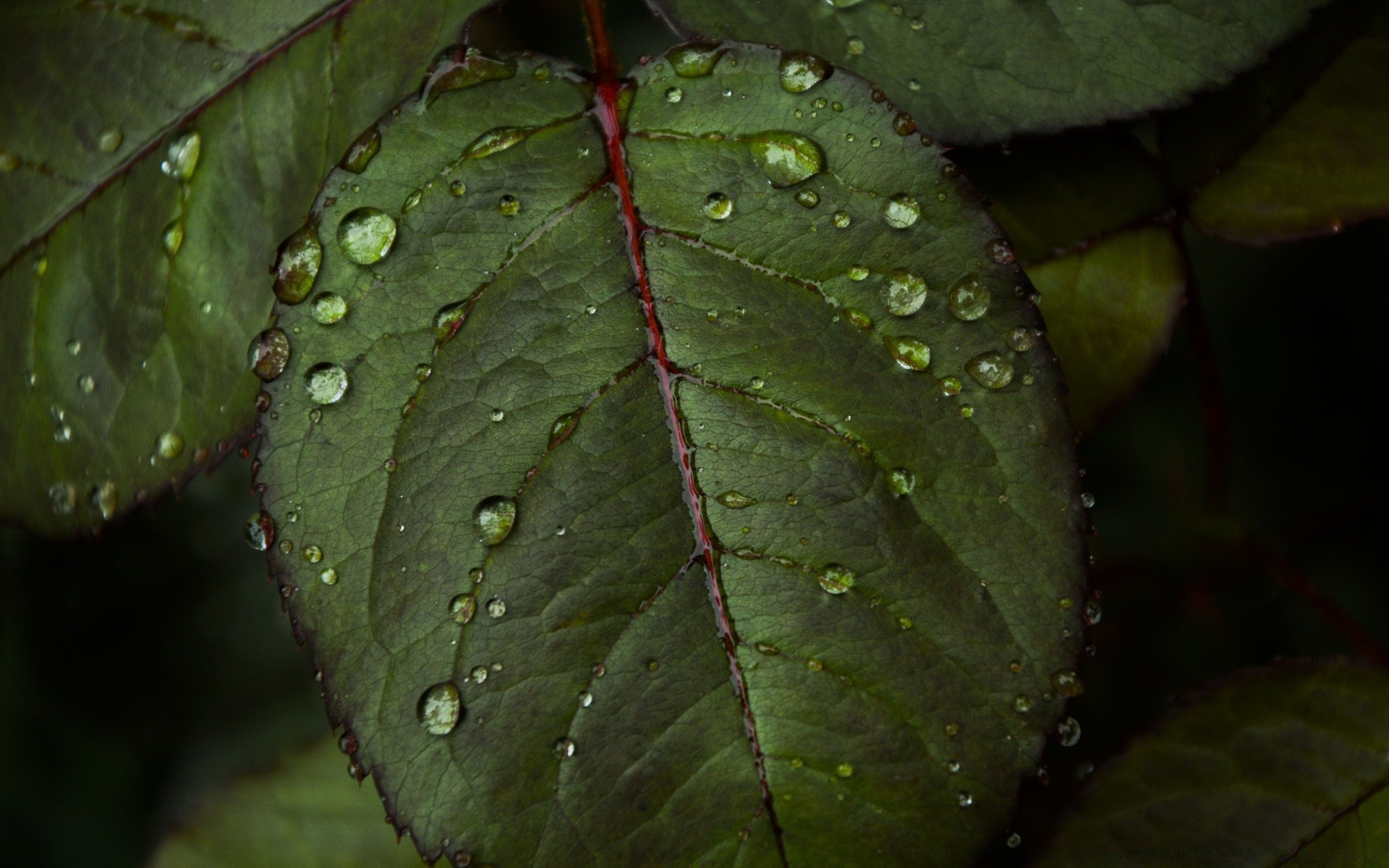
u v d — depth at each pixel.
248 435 0.22
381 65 0.22
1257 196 0.22
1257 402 0.25
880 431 0.21
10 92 0.22
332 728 0.21
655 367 0.21
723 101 0.21
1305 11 0.22
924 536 0.21
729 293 0.21
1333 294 0.25
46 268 0.22
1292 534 0.24
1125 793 0.22
